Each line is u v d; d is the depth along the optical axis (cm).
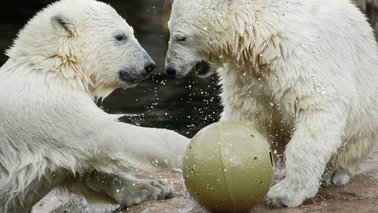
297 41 1568
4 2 4897
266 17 1600
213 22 1647
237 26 1625
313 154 1542
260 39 1598
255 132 1470
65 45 1666
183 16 1681
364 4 3600
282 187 1573
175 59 1714
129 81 1761
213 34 1656
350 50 1641
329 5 1655
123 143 1617
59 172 1664
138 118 2744
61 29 1672
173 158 1636
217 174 1412
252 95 1677
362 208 1550
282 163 1781
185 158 1466
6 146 1641
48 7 1758
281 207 1555
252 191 1425
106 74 1728
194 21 1667
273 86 1606
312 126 1550
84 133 1614
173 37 1711
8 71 1680
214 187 1419
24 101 1630
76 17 1689
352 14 1697
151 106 2877
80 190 1734
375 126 1716
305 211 1533
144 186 1700
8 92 1645
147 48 3812
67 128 1616
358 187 1688
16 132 1631
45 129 1619
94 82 1734
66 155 1623
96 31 1703
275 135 1734
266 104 1678
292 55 1566
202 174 1426
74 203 1812
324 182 1709
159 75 3278
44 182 1667
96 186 1719
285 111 1622
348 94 1577
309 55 1562
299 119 1577
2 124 1641
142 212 1608
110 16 1731
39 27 1686
